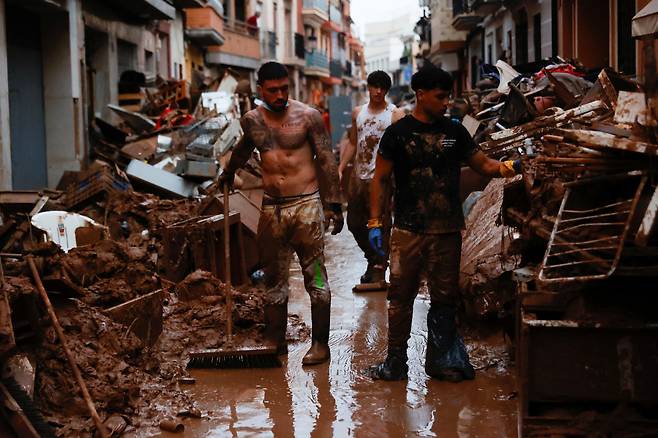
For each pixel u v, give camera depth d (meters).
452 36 41.28
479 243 7.19
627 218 4.09
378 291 8.84
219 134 14.23
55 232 7.95
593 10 17.98
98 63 20.09
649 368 4.03
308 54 59.50
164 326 6.59
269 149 6.19
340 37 77.12
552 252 4.55
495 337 6.55
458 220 5.61
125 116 16.56
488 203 8.23
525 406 4.14
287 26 54.59
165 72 27.98
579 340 4.09
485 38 33.81
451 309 5.75
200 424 4.89
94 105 19.88
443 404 5.17
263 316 6.93
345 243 13.23
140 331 5.92
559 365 4.11
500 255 6.38
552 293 4.49
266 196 6.27
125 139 16.30
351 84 84.69
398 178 5.64
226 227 6.41
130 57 23.05
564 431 4.05
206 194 11.90
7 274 5.14
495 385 5.52
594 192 4.55
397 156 5.59
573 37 18.62
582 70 11.66
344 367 6.04
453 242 5.64
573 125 5.90
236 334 6.57
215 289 7.26
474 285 6.31
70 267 5.99
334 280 9.65
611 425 4.02
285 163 6.17
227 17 39.53
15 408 4.04
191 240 8.05
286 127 6.18
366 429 4.78
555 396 4.12
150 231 9.70
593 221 4.46
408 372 5.87
